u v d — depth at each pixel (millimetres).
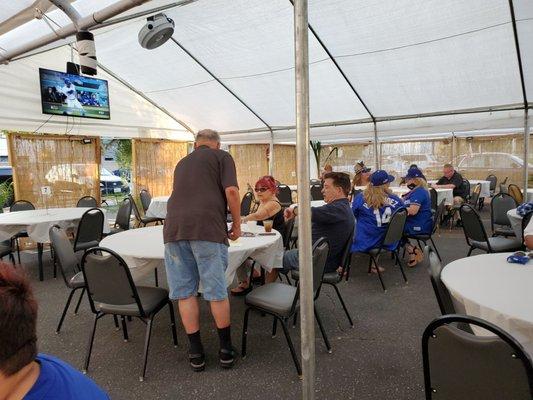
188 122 8047
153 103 7387
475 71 4891
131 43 5090
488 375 1083
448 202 6672
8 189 7344
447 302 1874
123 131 7035
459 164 10703
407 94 5715
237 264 2475
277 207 3500
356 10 3875
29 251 5633
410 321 2834
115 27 4000
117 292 2125
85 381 719
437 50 4508
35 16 3400
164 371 2213
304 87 1312
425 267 4281
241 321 2879
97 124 6676
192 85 6234
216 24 4336
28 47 4070
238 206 2135
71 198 6555
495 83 5145
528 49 4332
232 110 7086
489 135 10219
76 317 3018
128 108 7059
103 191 12867
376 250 3576
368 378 2100
